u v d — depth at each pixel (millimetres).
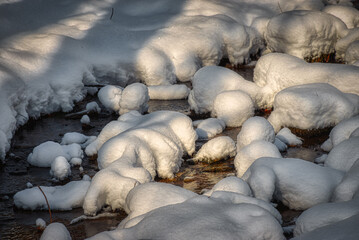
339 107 7789
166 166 6527
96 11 12180
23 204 5742
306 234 3826
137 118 7430
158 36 11320
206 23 12102
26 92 8578
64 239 4305
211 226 3977
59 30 10805
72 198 5781
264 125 6949
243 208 4320
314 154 7223
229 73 9180
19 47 9523
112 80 10375
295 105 7758
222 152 7062
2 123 7430
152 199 4863
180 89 10008
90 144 7266
